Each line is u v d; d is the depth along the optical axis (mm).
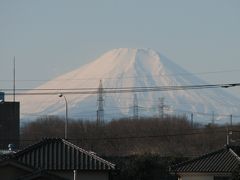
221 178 117875
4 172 86438
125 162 148750
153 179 148000
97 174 104562
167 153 185125
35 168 87625
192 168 119875
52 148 107062
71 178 104438
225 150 123562
